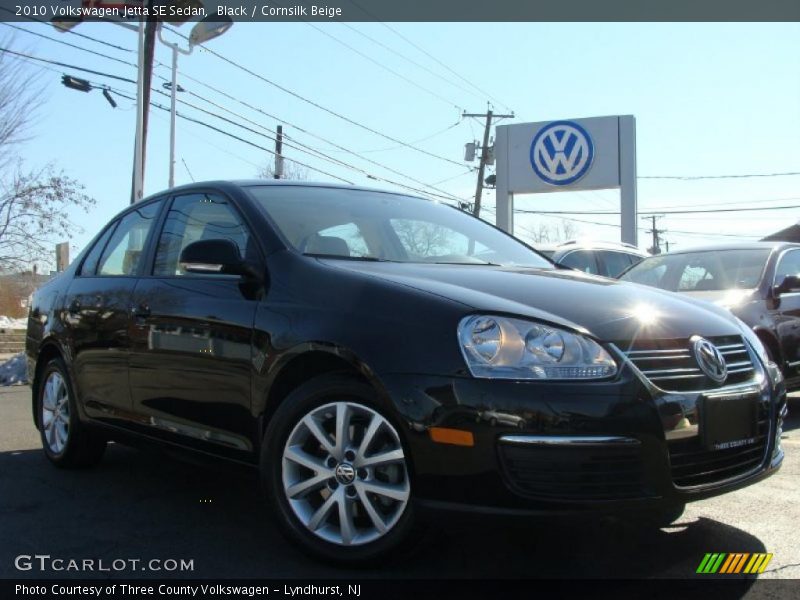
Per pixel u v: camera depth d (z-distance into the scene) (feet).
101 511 13.16
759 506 13.35
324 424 10.52
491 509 9.08
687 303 11.82
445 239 14.57
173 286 13.23
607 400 9.14
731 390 10.29
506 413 9.04
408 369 9.53
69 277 17.01
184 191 14.79
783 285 21.90
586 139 71.46
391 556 9.92
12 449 18.63
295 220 12.91
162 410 13.09
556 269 14.12
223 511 13.16
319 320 10.53
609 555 10.93
